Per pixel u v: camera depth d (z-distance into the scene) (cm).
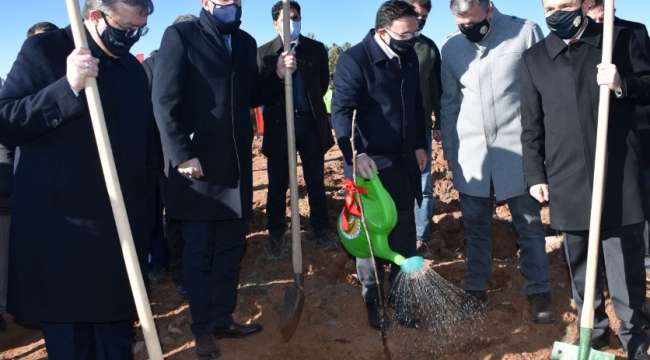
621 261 332
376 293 417
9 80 269
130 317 297
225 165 366
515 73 409
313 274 509
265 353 393
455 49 425
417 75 404
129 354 323
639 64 313
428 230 550
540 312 414
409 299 418
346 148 377
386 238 352
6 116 258
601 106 293
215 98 361
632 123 323
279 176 543
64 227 276
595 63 320
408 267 333
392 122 386
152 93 352
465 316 423
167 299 486
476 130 418
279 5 522
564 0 309
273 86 417
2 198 387
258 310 450
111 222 284
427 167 536
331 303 455
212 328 385
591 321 307
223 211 370
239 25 370
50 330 288
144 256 309
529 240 416
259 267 534
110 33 271
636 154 323
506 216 621
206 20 362
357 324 428
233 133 367
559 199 336
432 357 385
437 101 517
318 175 553
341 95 382
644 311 339
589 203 327
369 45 387
